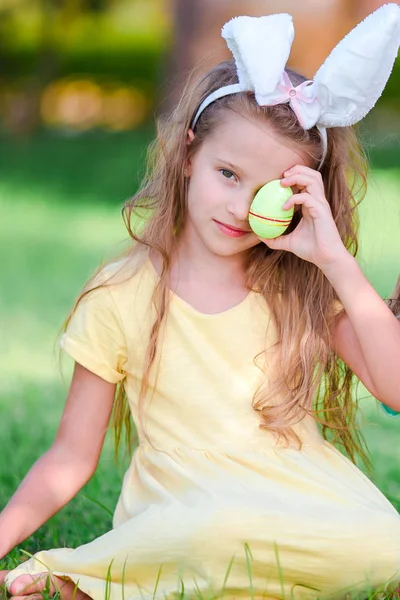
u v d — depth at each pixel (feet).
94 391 11.67
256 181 10.78
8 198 47.34
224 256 11.46
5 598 10.39
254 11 52.03
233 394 11.14
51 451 11.64
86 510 13.43
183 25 53.72
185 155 11.41
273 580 10.19
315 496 10.47
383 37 10.62
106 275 11.69
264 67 10.60
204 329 11.34
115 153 58.29
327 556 10.05
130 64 85.71
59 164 55.67
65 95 82.69
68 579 10.36
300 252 11.03
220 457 10.81
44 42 73.00
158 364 11.27
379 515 10.27
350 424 12.35
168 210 11.57
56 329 25.68
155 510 10.28
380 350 10.85
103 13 81.41
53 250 36.22
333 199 11.66
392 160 49.57
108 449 16.88
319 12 51.39
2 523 11.17
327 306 11.59
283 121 10.67
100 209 45.11
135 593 10.18
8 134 69.67
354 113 10.93
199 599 9.68
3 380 21.15
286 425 11.01
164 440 11.12
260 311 11.50
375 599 10.27
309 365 11.36
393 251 33.53
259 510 10.05
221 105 10.93
